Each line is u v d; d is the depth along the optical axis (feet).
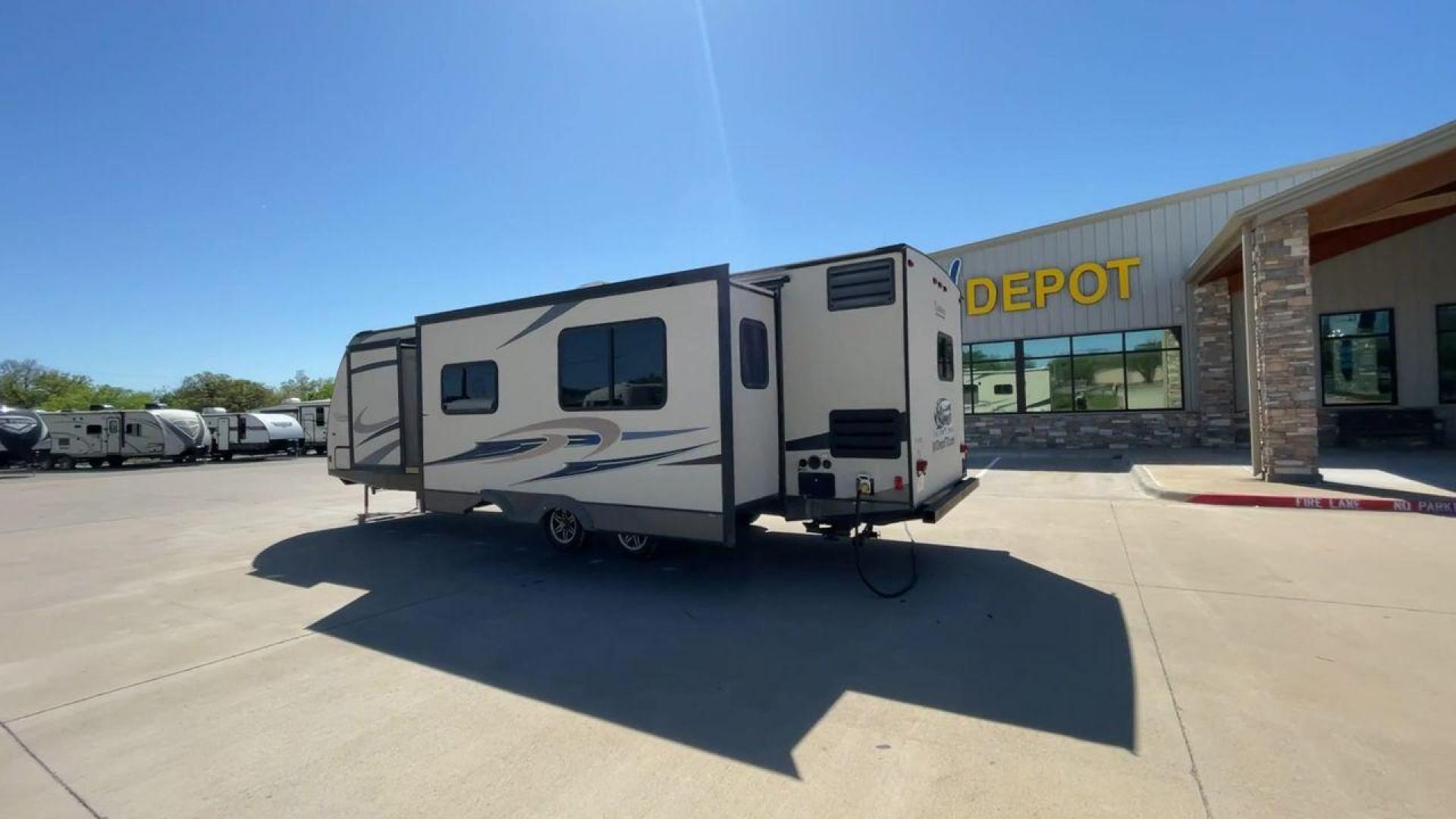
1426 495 28.84
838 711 12.40
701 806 9.65
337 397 32.94
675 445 20.62
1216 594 18.19
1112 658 14.32
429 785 10.44
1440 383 47.60
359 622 18.43
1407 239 48.19
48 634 17.98
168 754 11.64
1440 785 9.57
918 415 20.70
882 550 24.88
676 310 20.49
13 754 11.76
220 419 95.86
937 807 9.45
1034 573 20.95
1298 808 9.16
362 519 35.09
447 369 26.50
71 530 34.58
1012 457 53.06
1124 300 55.52
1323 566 20.36
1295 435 33.45
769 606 18.80
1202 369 52.95
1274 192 50.90
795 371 21.68
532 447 23.97
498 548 27.61
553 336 23.29
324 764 11.16
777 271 22.03
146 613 19.66
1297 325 33.22
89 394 183.73
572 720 12.39
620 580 21.95
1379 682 12.73
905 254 20.15
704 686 13.73
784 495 21.90
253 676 14.90
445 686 14.11
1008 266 59.41
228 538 31.37
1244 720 11.51
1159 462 44.91
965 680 13.55
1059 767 10.32
